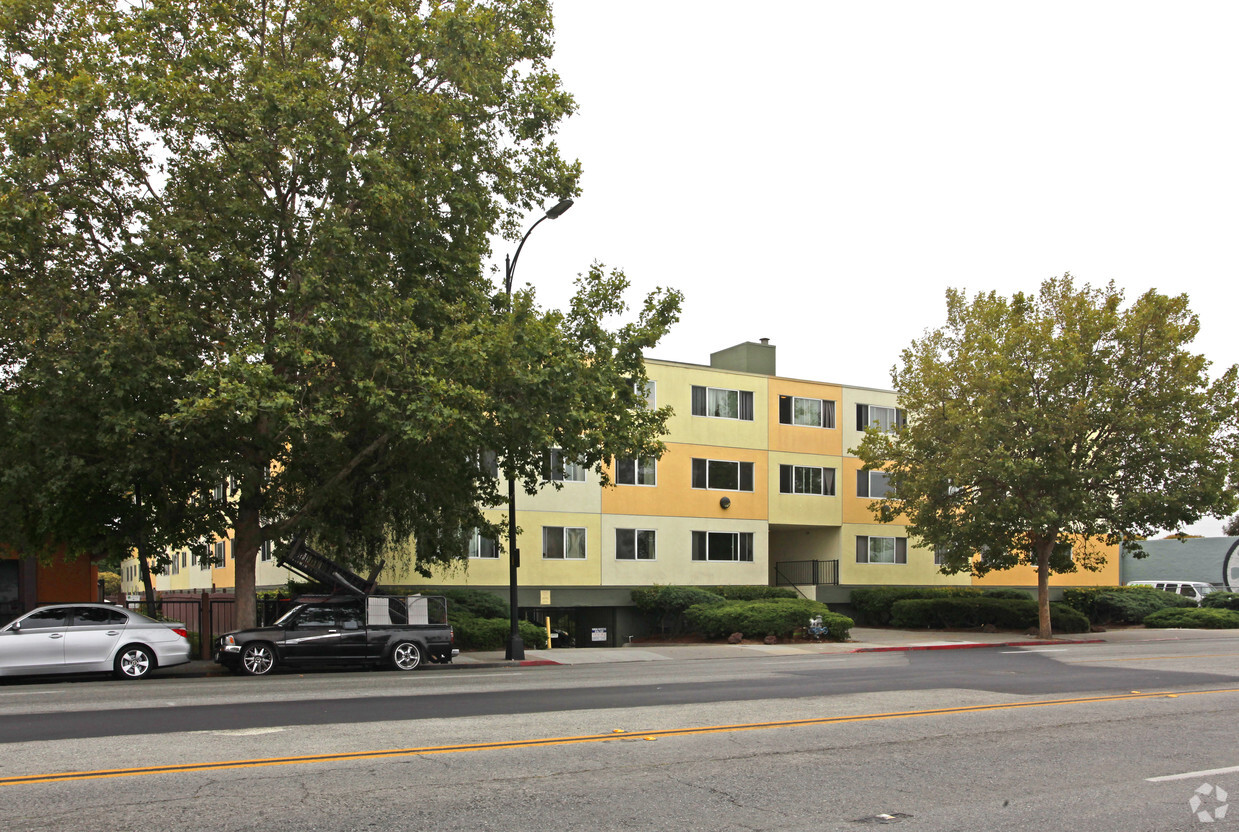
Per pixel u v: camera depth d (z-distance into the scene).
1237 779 8.40
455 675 18.11
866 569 40.66
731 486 37.94
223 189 19.36
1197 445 29.11
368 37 19.47
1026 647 27.64
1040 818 7.01
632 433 21.22
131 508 22.09
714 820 6.82
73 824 6.52
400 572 31.06
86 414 18.77
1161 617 39.53
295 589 27.08
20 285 18.45
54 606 17.72
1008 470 29.30
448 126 20.22
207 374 17.09
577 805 7.19
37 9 18.67
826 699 13.61
